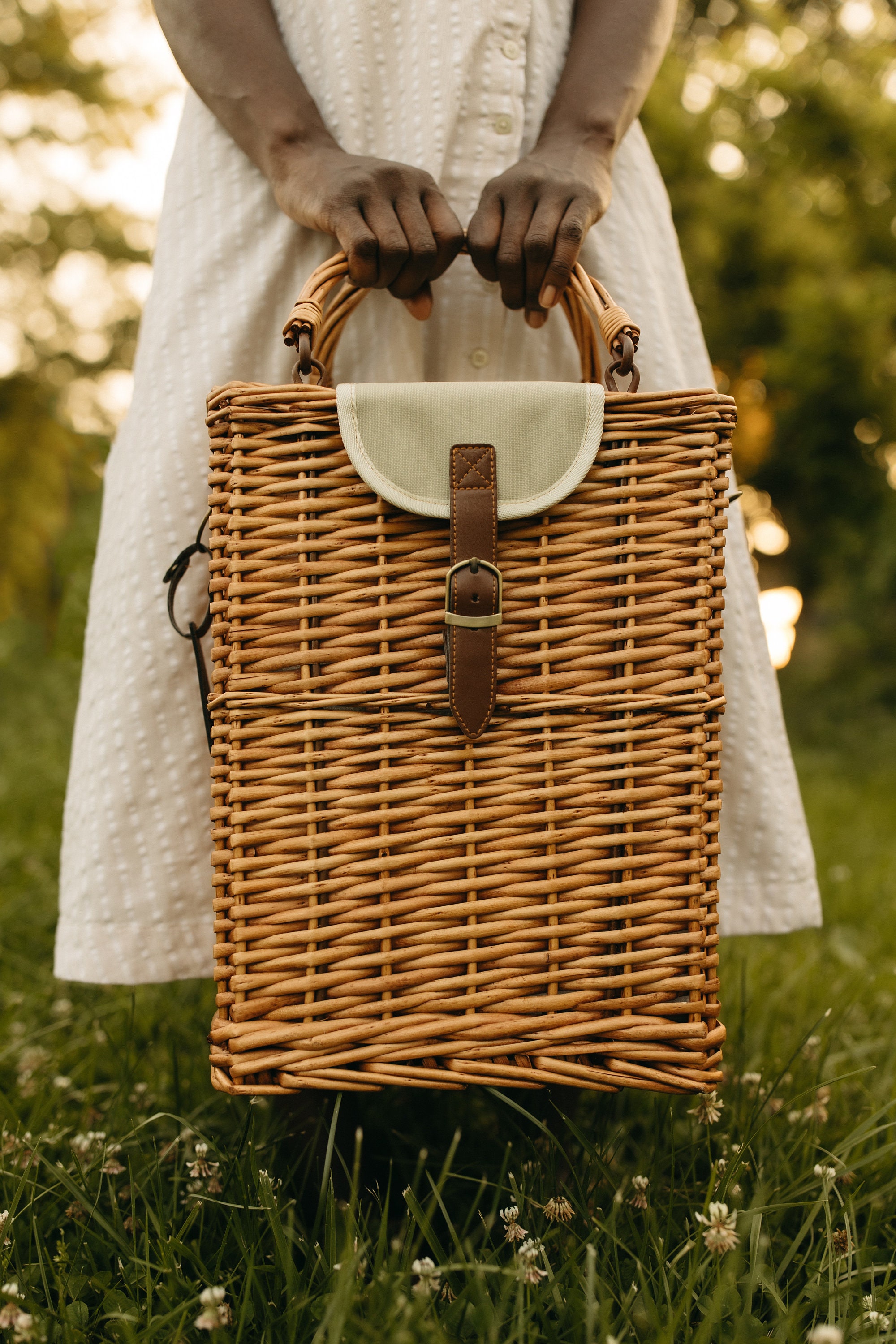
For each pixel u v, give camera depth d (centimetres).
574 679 92
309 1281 83
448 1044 88
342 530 90
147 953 109
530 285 102
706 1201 89
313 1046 87
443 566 91
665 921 92
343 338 116
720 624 94
